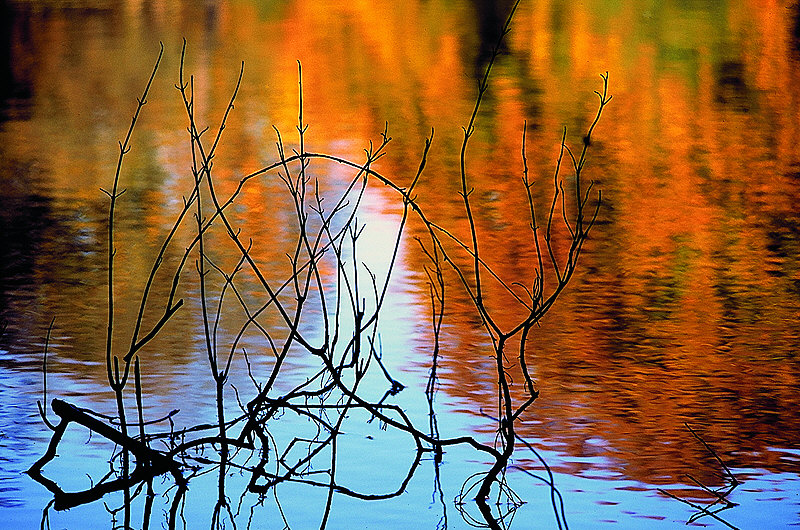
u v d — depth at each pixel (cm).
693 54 4306
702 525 939
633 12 5703
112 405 1202
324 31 5162
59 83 3725
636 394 1247
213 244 1902
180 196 2258
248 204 2188
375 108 3316
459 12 5859
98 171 2498
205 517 970
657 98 3459
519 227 2036
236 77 3878
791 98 3422
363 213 2106
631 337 1451
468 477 1048
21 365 1323
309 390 1258
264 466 1074
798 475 1039
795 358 1366
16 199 2241
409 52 4491
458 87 3694
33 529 939
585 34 4941
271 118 3147
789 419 1173
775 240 1955
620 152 2716
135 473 1041
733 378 1295
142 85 3688
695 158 2647
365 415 1191
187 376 1295
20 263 1792
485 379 1295
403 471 1062
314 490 1021
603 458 1081
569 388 1266
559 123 3073
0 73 3906
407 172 2489
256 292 1631
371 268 1750
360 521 961
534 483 1031
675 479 1032
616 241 1950
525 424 1163
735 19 5338
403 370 1319
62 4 6028
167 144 2798
